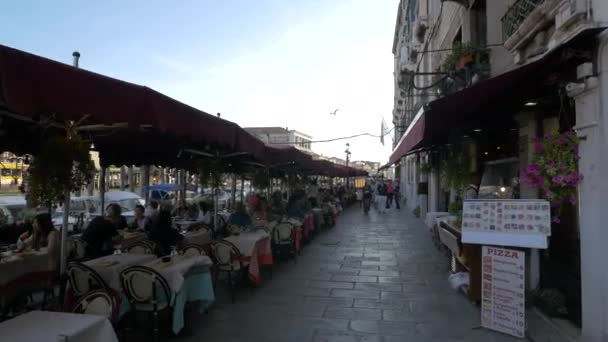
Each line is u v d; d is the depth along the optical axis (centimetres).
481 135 930
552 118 606
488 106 583
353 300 661
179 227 1054
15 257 547
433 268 897
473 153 950
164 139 741
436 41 1584
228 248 664
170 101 430
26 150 599
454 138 995
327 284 762
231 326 544
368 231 1564
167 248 720
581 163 446
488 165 899
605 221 414
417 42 2092
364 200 2341
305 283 769
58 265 607
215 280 704
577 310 517
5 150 594
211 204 1254
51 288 629
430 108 517
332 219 1694
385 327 542
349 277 816
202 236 834
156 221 737
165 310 479
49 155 455
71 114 321
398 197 3020
